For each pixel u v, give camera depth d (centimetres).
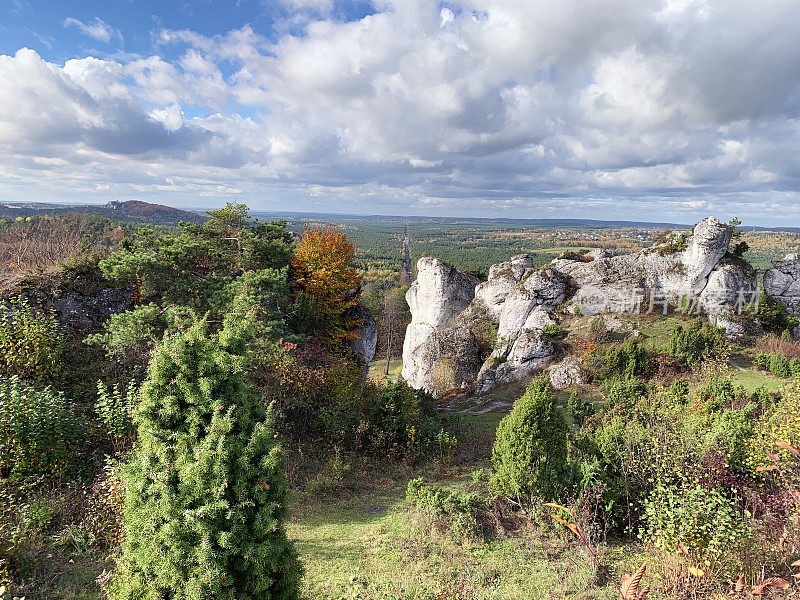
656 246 3619
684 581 673
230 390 609
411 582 815
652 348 2880
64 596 700
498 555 928
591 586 783
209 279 2127
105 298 2005
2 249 2316
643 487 995
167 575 542
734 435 973
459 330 3909
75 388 1391
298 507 1194
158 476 557
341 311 3039
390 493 1344
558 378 2911
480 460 1642
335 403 1764
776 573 636
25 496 923
